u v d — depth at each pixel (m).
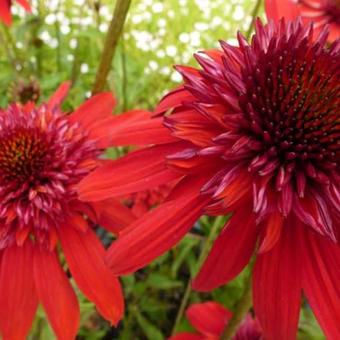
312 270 0.18
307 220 0.18
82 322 0.34
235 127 0.19
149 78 0.50
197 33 0.64
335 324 0.17
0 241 0.24
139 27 0.69
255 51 0.20
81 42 0.53
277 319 0.18
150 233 0.18
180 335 0.34
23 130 0.27
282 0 0.25
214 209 0.17
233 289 0.42
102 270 0.24
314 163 0.19
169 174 0.19
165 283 0.42
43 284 0.24
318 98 0.19
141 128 0.20
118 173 0.19
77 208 0.25
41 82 0.46
